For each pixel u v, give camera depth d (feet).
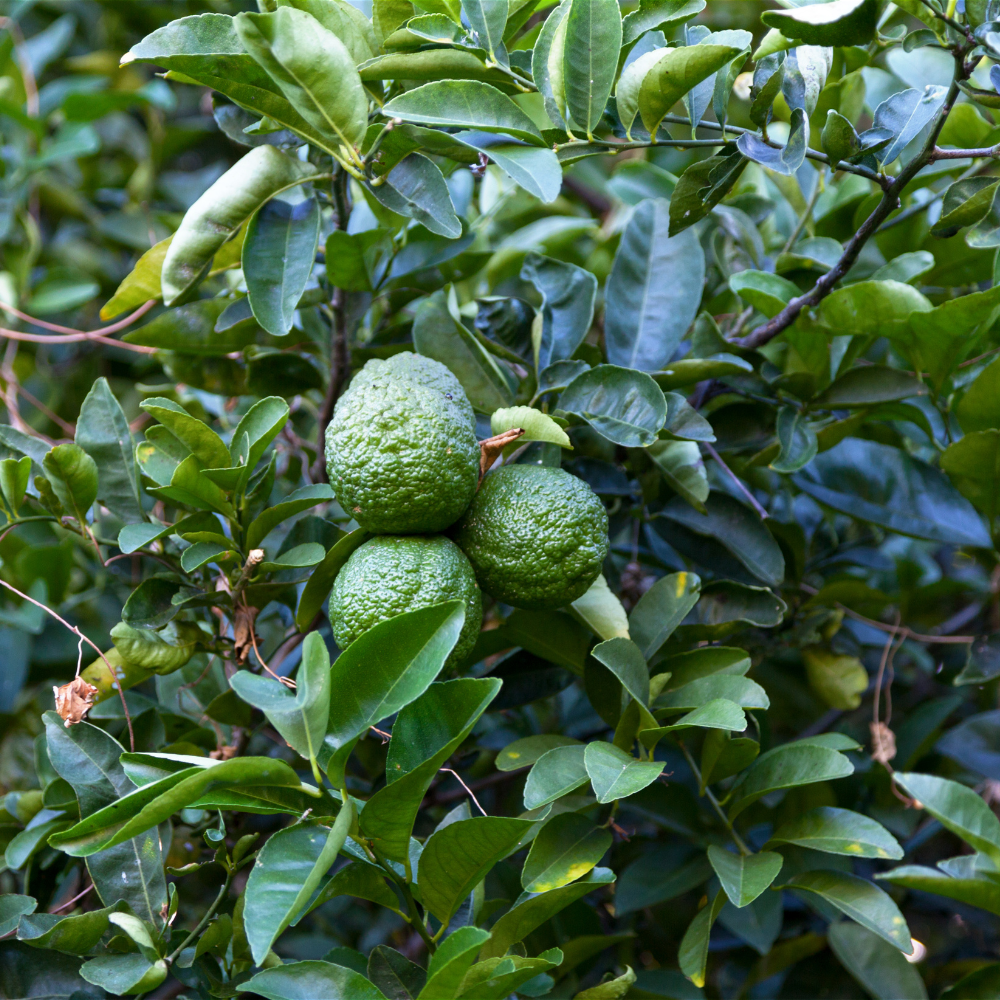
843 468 3.30
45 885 3.05
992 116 3.49
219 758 3.03
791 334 3.18
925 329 3.01
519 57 2.93
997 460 3.06
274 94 2.74
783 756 2.87
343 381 3.17
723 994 3.42
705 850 3.26
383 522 2.67
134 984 2.65
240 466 2.78
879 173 2.82
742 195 3.41
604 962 3.32
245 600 2.89
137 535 2.78
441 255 3.22
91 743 2.80
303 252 2.84
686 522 3.18
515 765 2.84
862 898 2.78
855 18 2.66
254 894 2.44
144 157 5.03
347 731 2.50
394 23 2.87
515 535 2.72
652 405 2.86
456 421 2.68
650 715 2.75
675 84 2.74
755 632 3.33
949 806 2.69
